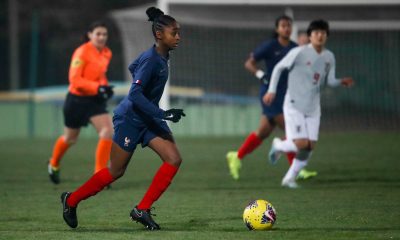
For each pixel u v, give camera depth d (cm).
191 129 8475
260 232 2602
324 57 3853
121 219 2988
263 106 4319
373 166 4953
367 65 8569
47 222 2939
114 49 10588
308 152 3941
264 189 3922
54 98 9119
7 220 2995
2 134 8825
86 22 12388
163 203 3434
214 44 8600
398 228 2697
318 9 7750
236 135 8088
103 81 4194
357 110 8588
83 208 3300
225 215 3059
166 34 2606
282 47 4294
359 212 3097
